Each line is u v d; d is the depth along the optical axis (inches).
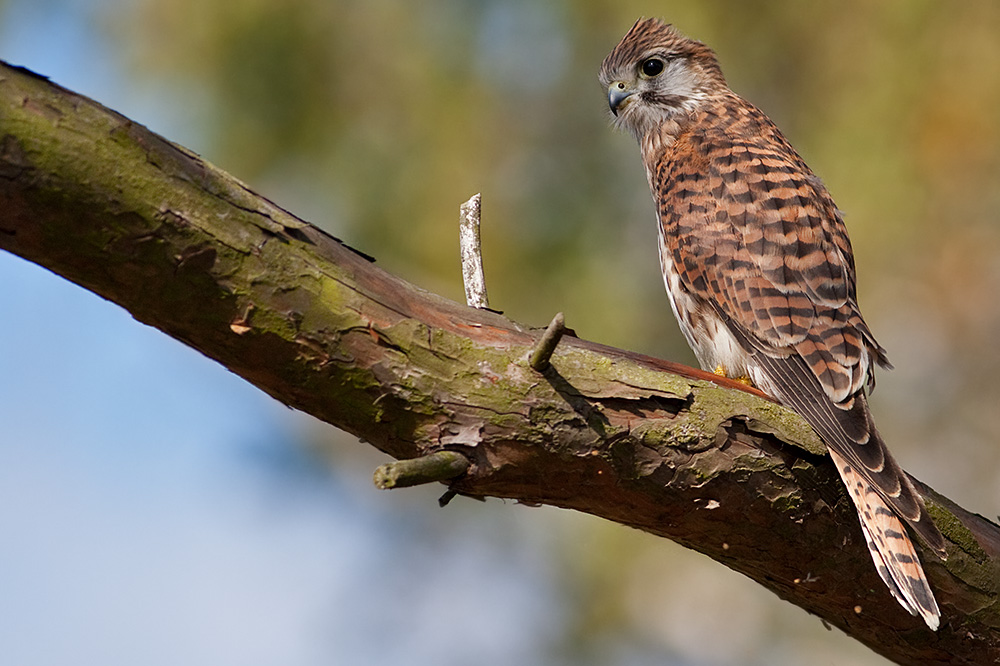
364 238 455.2
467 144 462.0
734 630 453.1
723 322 301.6
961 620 248.8
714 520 228.1
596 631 449.7
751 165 319.0
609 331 455.2
